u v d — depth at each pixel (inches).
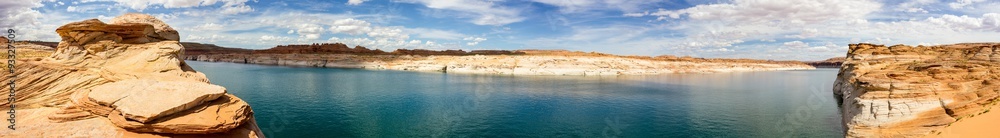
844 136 1270.9
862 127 1171.9
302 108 1775.3
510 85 3029.0
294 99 2059.5
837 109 1839.3
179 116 733.3
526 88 2800.2
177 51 1266.0
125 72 1075.3
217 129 744.3
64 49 1107.9
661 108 1911.9
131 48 1213.7
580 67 4662.9
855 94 1617.9
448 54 6870.1
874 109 1256.8
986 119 908.0
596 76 4274.1
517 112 1745.8
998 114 910.4
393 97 2198.6
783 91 2795.3
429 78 3673.7
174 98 754.8
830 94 2522.1
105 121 749.3
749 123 1549.0
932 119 1085.8
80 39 1130.7
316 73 4180.6
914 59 2164.1
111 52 1163.3
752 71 6545.3
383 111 1722.4
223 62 7190.0
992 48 1803.6
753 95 2502.5
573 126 1480.1
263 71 4402.1
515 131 1389.0
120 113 737.6
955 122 979.3
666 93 2581.2
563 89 2758.4
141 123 707.4
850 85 1975.9
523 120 1569.9
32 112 826.8
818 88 3036.4
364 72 4495.6
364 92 2425.0
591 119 1610.5
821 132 1389.0
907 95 1258.6
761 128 1461.6
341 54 6318.9
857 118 1263.5
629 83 3363.7
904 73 1470.2
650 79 3900.1
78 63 1091.3
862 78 1582.2
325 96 2198.6
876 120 1180.5
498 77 3927.2
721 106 1988.2
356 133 1325.0
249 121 890.1
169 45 1261.1
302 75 3826.3
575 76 4222.4
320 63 5944.9
